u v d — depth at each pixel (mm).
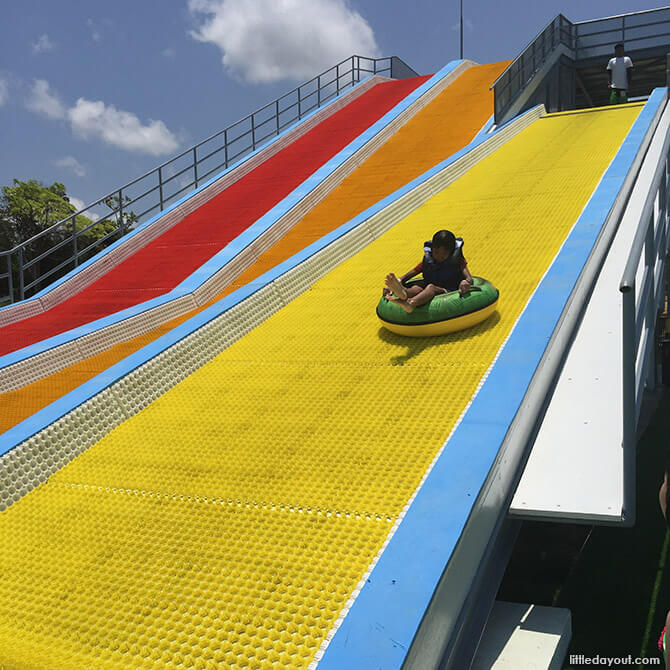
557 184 11320
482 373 5656
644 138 12828
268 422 5492
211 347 7098
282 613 3367
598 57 27203
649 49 26391
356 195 15602
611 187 9852
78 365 8523
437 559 3412
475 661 3691
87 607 3592
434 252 6820
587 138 14914
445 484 4027
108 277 13539
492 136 15750
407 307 6426
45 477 5051
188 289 10953
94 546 4156
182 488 4703
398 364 6168
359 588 3477
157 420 5840
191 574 3775
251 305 7836
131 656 3195
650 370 10891
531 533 6500
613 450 4680
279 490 4516
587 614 5230
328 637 3160
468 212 10750
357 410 5465
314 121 23328
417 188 11734
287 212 14148
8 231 35969
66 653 3250
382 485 4367
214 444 5258
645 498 7285
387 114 21594
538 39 23016
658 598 5387
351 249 9906
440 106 22984
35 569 3979
